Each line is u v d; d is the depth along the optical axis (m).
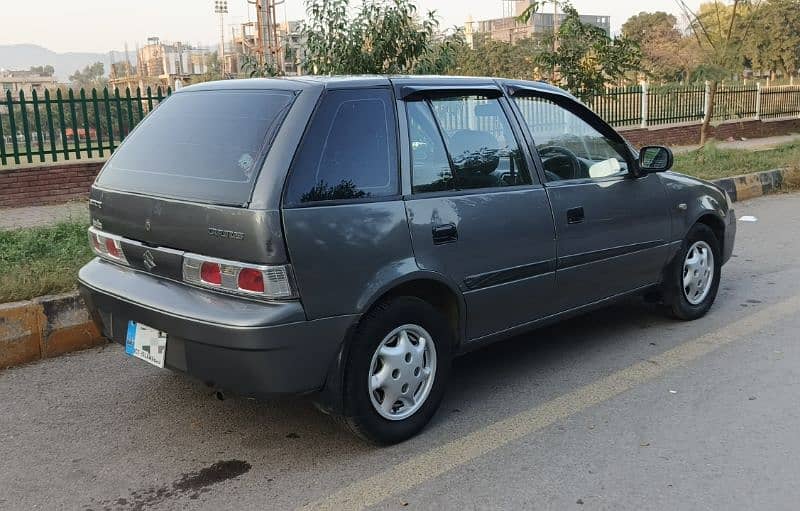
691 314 5.46
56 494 3.23
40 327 4.82
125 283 3.65
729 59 17.28
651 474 3.30
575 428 3.79
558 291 4.38
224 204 3.22
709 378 4.39
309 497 3.19
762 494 3.11
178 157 3.63
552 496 3.14
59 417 4.00
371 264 3.38
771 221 9.34
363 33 8.32
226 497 3.20
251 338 3.09
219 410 4.10
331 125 3.41
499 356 4.91
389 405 3.57
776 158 13.73
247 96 3.67
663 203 5.04
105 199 3.87
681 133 18.88
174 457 3.57
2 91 12.92
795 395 4.11
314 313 3.21
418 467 3.42
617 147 4.91
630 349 4.95
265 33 19.67
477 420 3.92
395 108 3.67
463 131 4.00
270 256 3.10
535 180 4.25
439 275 3.65
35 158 11.73
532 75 12.76
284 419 3.98
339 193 3.35
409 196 3.60
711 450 3.51
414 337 3.66
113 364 4.77
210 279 3.27
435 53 8.73
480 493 3.18
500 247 3.96
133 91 14.59
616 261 4.73
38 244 6.52
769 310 5.66
